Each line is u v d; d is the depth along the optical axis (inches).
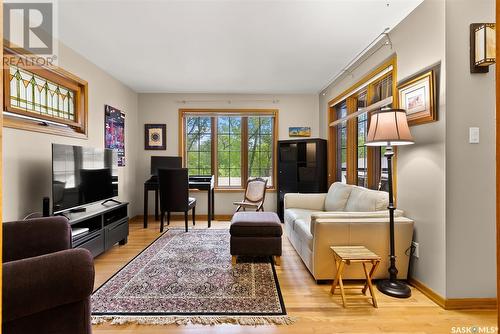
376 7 91.2
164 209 159.5
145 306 76.9
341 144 173.2
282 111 202.8
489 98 77.9
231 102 201.6
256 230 107.4
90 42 116.4
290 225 130.7
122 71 153.0
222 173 206.2
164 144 199.8
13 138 92.3
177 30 106.5
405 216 95.3
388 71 112.1
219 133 205.6
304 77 163.8
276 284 90.9
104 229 116.3
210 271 101.4
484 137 77.9
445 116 77.4
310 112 203.0
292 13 94.8
